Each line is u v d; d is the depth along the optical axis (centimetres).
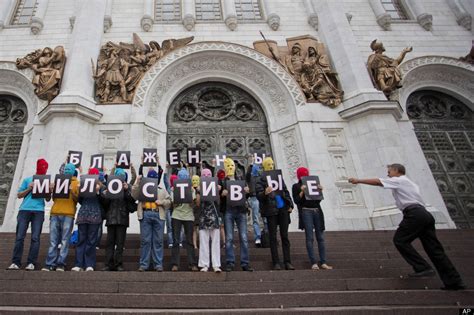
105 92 1093
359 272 501
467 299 408
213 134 1202
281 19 1398
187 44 1245
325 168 1045
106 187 559
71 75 1061
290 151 1120
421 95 1332
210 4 1483
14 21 1369
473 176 1173
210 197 521
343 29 1281
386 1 1545
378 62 1205
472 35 1402
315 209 557
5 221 958
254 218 720
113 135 1042
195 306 394
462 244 696
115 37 1281
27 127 1116
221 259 593
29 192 551
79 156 728
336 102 1145
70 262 565
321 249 535
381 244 701
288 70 1232
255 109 1260
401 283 459
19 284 441
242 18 1446
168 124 1200
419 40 1371
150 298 398
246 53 1251
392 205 945
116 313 347
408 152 1141
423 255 638
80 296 402
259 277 484
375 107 1059
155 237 523
